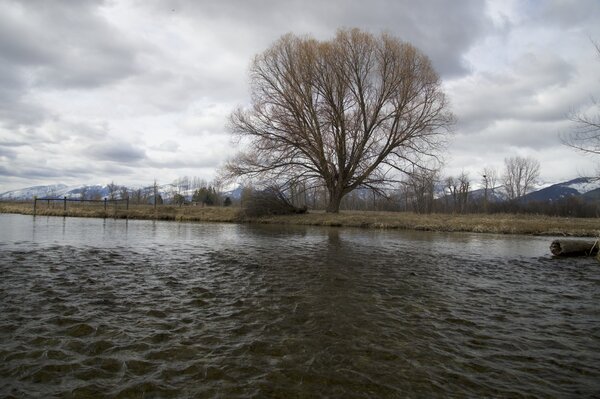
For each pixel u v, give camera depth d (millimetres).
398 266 12227
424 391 4262
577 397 4199
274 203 34656
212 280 9602
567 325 6738
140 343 5453
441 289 9305
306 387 4293
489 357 5266
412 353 5332
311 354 5207
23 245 14516
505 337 6074
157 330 6000
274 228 27516
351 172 33250
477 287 9641
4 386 4156
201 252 14266
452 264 12977
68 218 33062
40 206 43125
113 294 8023
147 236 19594
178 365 4781
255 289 8773
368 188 34562
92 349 5211
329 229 27219
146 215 35219
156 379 4398
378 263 12656
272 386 4289
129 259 12250
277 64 32312
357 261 12953
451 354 5336
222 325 6305
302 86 32094
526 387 4418
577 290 9523
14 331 5762
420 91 31469
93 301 7461
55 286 8469
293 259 13102
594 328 6586
